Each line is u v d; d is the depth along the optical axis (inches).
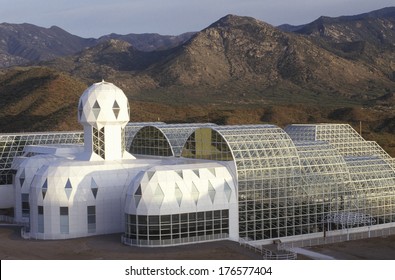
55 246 3046.3
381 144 7381.9
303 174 3444.9
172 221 3058.6
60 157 3846.0
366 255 3011.8
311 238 3422.7
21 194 3772.1
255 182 3297.2
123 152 3688.5
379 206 3710.6
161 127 4163.4
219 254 2878.9
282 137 3506.4
